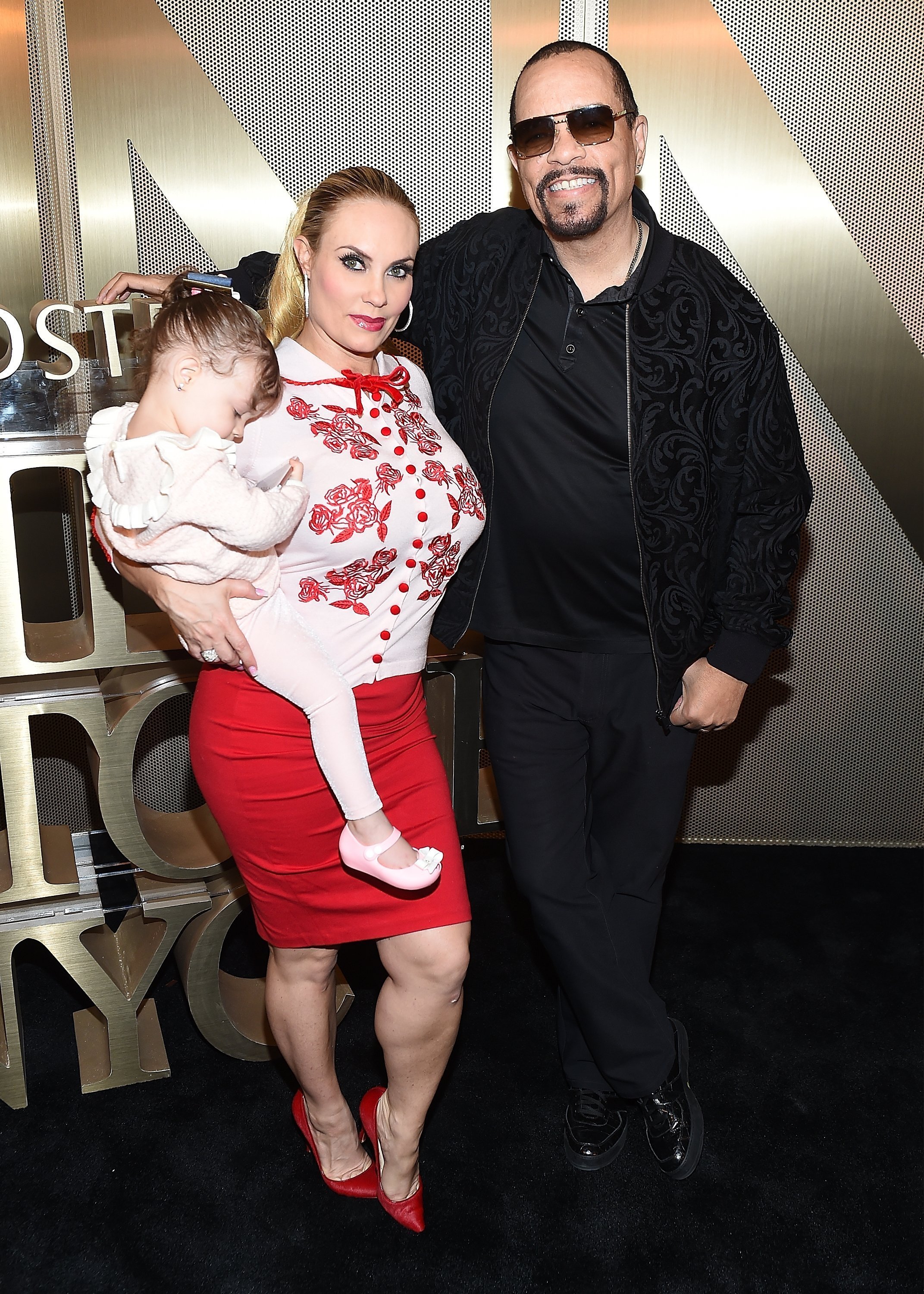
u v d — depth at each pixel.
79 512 1.98
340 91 2.54
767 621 1.87
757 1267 1.87
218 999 2.23
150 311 2.17
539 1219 1.96
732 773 3.15
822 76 2.55
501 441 1.82
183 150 2.54
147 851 2.08
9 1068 2.15
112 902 2.13
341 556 1.59
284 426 1.58
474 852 3.19
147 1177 2.03
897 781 3.15
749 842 3.23
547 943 2.01
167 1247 1.89
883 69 2.54
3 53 2.42
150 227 2.58
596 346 1.76
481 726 2.40
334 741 1.57
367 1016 2.49
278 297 1.73
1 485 1.83
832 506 2.89
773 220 2.66
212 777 1.67
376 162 2.60
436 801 1.74
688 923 2.85
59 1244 1.88
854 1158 2.11
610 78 1.68
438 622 1.97
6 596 1.88
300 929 1.74
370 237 1.56
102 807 2.03
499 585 1.92
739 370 1.77
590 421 1.77
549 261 1.80
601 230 1.70
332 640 1.64
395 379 1.72
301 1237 1.92
